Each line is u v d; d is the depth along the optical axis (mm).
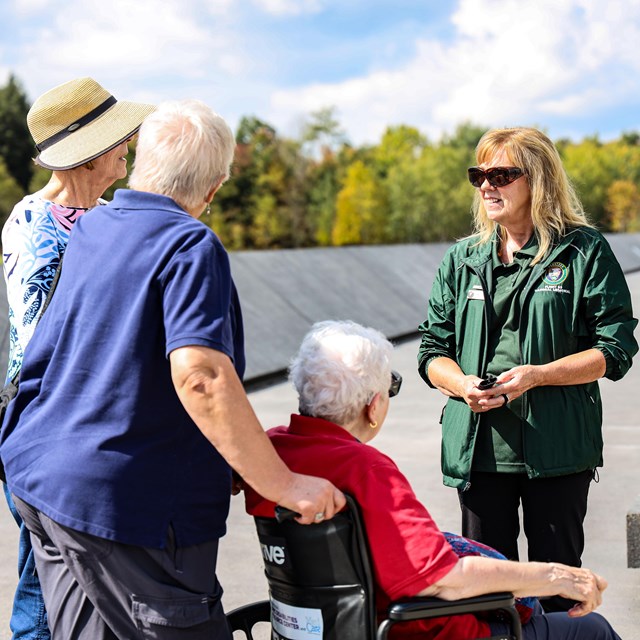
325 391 2205
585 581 2209
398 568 2057
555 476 2748
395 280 14594
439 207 77125
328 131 82250
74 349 2127
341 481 2105
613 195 90750
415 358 11180
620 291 2730
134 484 2020
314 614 2133
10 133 78312
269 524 2180
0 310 8680
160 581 2051
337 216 77375
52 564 2248
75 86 3029
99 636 2172
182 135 2168
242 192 76938
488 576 2094
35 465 2104
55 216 2885
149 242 2090
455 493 5465
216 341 1953
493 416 2799
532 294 2764
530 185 2764
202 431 1968
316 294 12375
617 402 8078
